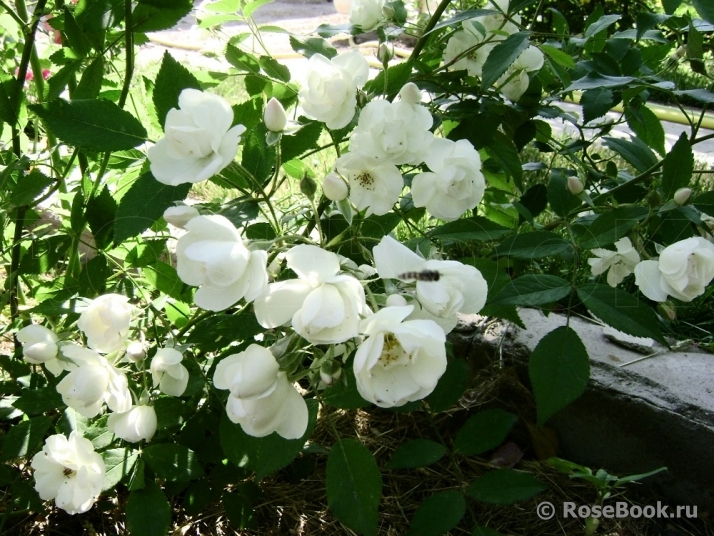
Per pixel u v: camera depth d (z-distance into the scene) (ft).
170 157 1.66
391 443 2.87
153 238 2.45
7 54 3.19
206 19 2.67
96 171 2.67
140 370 1.98
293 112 2.66
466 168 1.85
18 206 2.29
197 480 2.31
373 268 1.70
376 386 1.42
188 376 2.03
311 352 1.66
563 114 2.87
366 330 1.40
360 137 1.78
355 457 1.91
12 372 2.51
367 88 2.17
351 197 1.81
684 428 2.55
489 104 2.64
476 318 3.08
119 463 2.11
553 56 2.50
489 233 2.07
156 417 2.04
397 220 2.11
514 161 2.63
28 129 3.66
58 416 2.32
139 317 2.28
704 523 2.62
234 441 2.06
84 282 2.23
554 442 2.87
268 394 1.45
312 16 13.15
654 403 2.60
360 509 1.87
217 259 1.41
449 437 2.92
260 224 2.03
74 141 1.79
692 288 1.90
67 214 2.93
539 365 1.91
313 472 2.75
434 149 1.85
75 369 1.90
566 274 3.21
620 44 2.75
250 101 2.14
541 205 2.90
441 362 1.39
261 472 1.93
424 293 1.49
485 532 2.05
